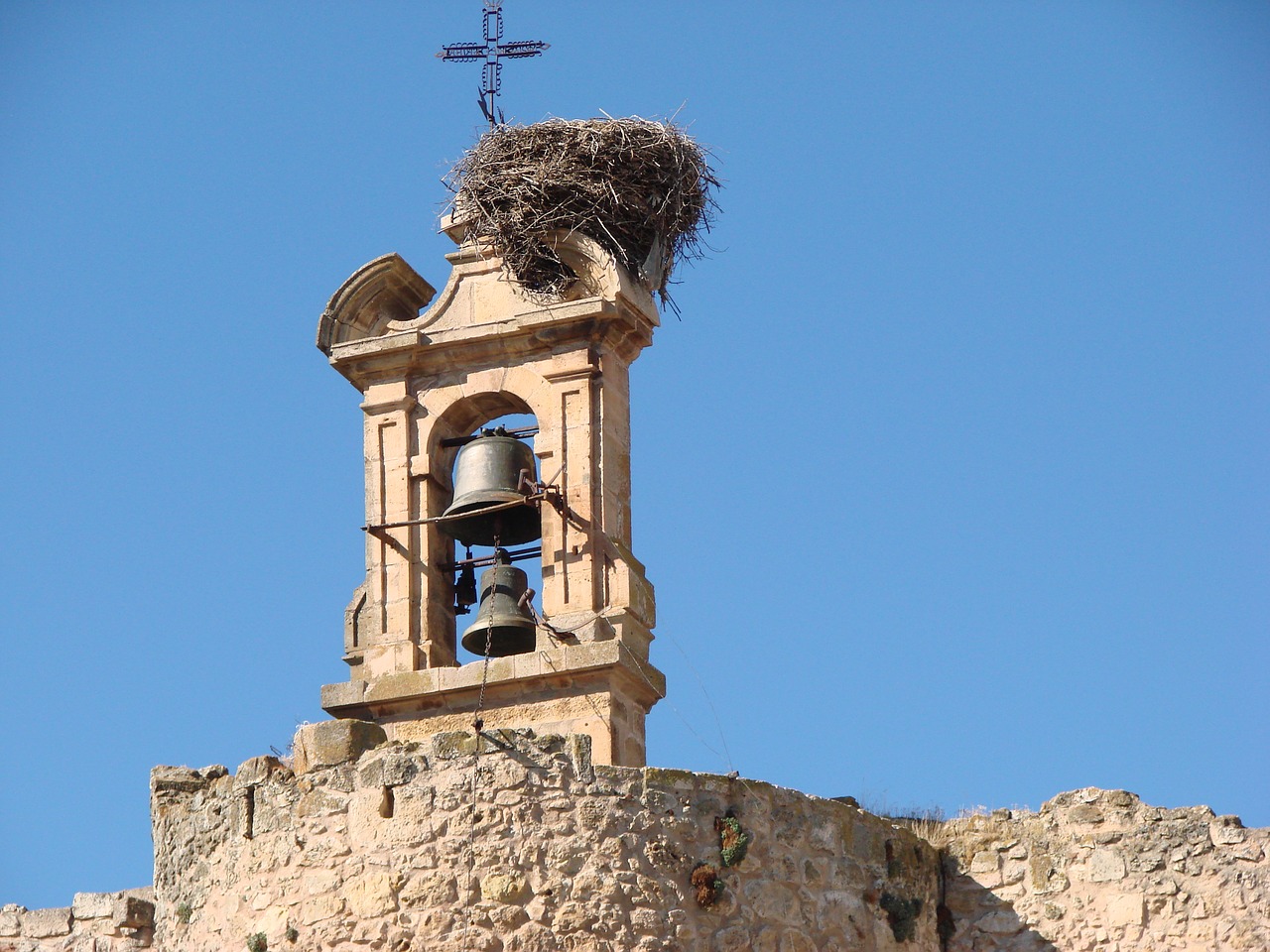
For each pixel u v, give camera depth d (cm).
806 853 7331
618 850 6975
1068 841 8025
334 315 8294
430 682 7831
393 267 8319
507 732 7062
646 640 7938
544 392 8125
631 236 8288
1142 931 7881
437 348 8212
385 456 8188
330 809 7138
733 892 7088
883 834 7675
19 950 8006
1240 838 7906
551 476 8038
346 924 6988
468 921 6894
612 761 7650
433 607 8038
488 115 8769
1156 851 7956
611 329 8138
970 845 8069
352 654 8000
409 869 6969
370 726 7256
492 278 8281
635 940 6900
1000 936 7962
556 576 7925
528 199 8162
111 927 7975
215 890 7344
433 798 7025
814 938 7238
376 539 8106
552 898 6906
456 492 8069
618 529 8012
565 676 7725
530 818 6975
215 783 7469
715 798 7156
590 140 8225
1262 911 7812
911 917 7656
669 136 8294
